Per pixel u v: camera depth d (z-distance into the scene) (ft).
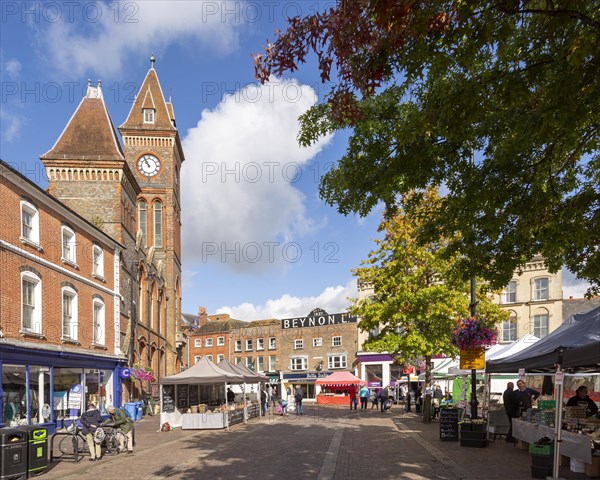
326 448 52.31
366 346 89.61
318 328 206.59
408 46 24.21
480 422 50.90
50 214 72.64
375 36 21.53
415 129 26.99
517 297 145.38
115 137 118.52
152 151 180.14
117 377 95.50
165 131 180.45
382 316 85.87
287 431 71.77
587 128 30.07
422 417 89.10
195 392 105.50
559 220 34.55
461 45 24.79
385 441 57.31
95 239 89.20
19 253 63.77
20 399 62.75
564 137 30.25
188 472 39.99
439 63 24.03
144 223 176.86
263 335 223.51
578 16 21.99
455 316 85.51
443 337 83.20
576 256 38.37
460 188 32.76
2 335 58.85
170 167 180.45
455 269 40.93
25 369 64.23
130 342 107.55
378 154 33.04
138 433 73.61
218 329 243.60
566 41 24.95
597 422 38.58
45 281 70.38
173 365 170.40
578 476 35.04
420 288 84.64
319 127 38.29
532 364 40.24
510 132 29.22
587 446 34.68
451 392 137.08
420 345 82.94
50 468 43.45
